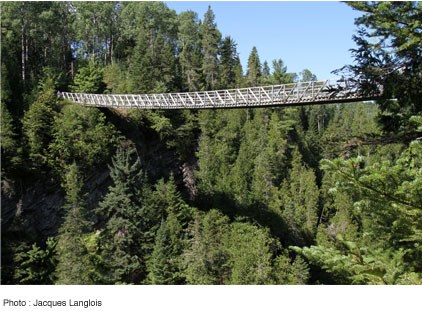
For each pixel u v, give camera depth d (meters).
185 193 47.09
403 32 6.18
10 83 36.84
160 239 31.83
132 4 69.25
